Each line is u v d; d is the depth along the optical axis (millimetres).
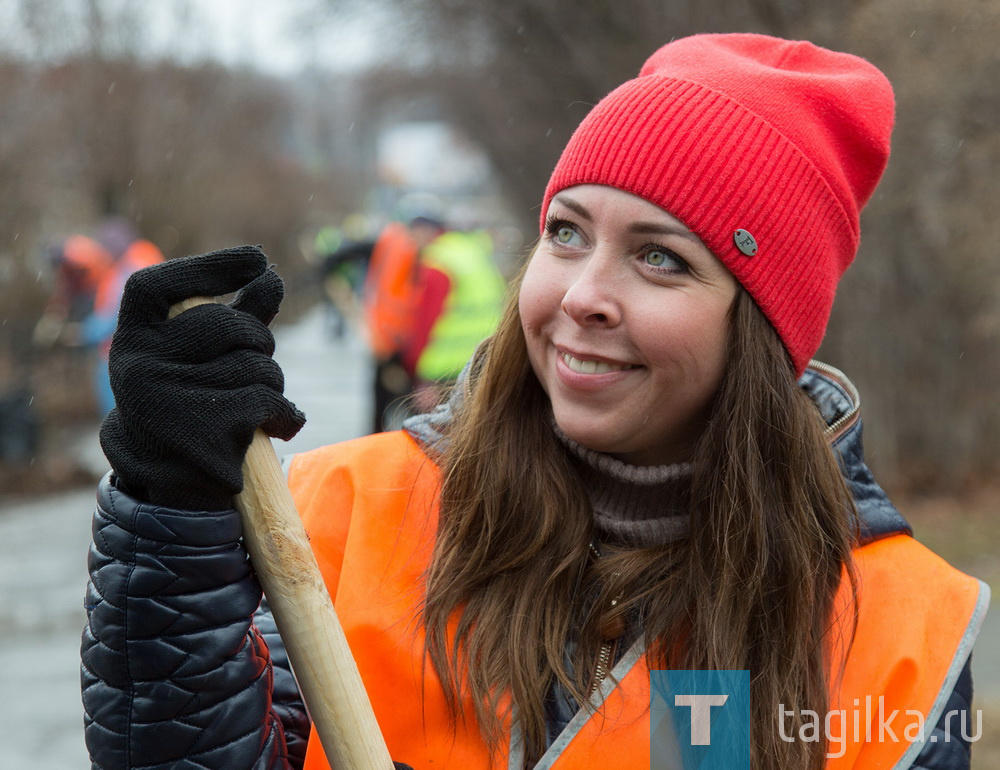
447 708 1559
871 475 1787
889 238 7785
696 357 1560
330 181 43250
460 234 7945
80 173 14680
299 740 1608
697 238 1556
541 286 1582
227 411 1301
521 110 13555
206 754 1362
